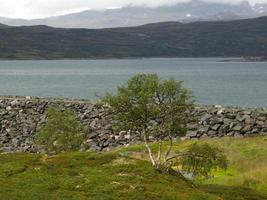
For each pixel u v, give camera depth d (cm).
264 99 18638
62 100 9075
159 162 4347
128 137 7644
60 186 3628
